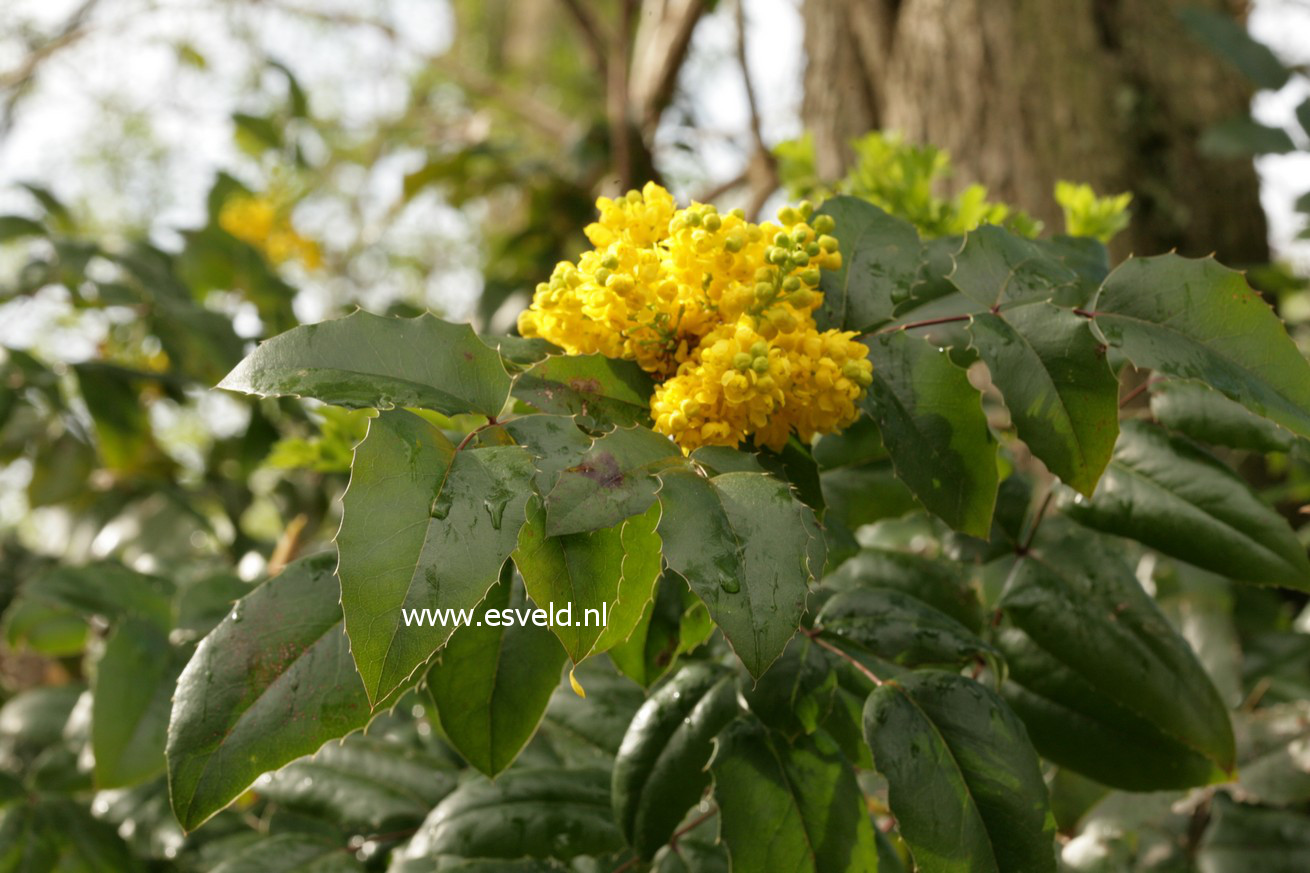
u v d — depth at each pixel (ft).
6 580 4.15
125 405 3.73
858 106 3.84
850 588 2.12
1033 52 3.49
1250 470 3.39
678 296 1.85
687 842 2.08
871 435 2.12
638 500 1.70
